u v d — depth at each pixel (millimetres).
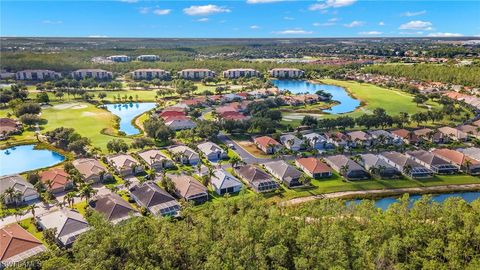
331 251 77812
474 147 170625
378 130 198500
